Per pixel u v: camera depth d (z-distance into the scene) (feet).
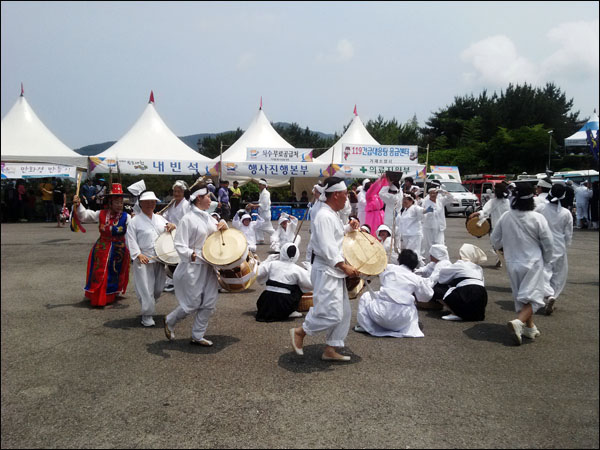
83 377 14.69
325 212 15.35
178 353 16.70
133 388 13.94
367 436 11.40
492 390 13.87
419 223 31.01
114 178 56.08
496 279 29.89
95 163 54.85
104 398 13.34
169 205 25.81
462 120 183.21
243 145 76.07
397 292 18.88
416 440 11.22
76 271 32.04
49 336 18.49
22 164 62.49
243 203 77.41
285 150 56.24
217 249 16.81
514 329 17.24
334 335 15.79
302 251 41.42
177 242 16.74
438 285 21.91
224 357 16.33
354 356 16.53
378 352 16.94
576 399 13.30
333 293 15.29
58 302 23.82
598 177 68.39
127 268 23.67
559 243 22.27
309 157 56.24
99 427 11.84
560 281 22.47
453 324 20.45
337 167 54.85
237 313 21.90
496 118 171.83
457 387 14.06
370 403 13.03
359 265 15.53
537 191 32.35
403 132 187.32
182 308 17.03
